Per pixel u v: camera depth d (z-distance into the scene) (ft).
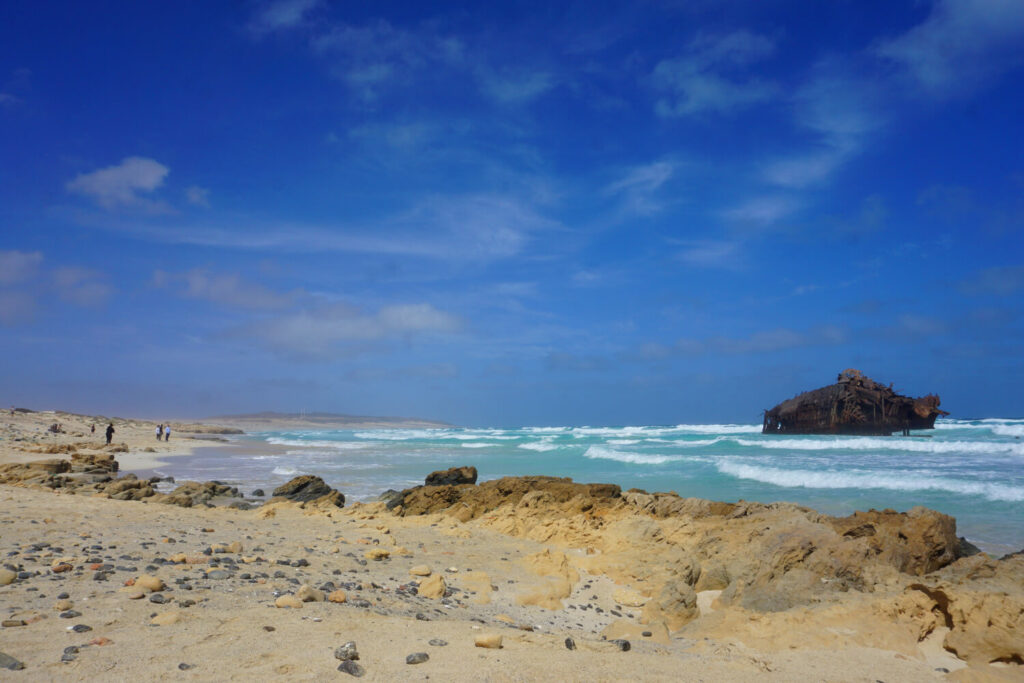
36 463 87.56
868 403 197.67
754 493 73.82
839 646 21.58
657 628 24.53
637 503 51.11
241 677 14.05
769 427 227.40
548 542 41.01
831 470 90.48
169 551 28.86
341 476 106.63
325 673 14.47
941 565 34.76
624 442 193.67
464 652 16.70
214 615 19.04
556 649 18.31
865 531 36.63
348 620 19.34
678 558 33.96
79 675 13.71
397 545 36.73
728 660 19.29
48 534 31.01
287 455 163.22
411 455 157.69
